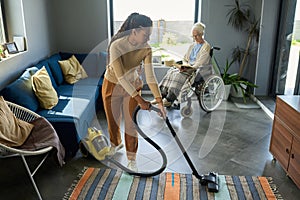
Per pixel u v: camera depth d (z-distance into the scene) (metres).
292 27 3.76
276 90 4.25
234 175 2.54
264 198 2.25
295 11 3.67
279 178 2.50
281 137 2.54
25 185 2.38
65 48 4.66
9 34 3.42
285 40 3.94
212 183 2.36
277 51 4.17
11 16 3.36
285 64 3.97
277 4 4.04
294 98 2.54
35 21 3.76
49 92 2.99
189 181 2.45
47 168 2.61
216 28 4.57
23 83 2.84
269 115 3.82
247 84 4.32
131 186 2.38
